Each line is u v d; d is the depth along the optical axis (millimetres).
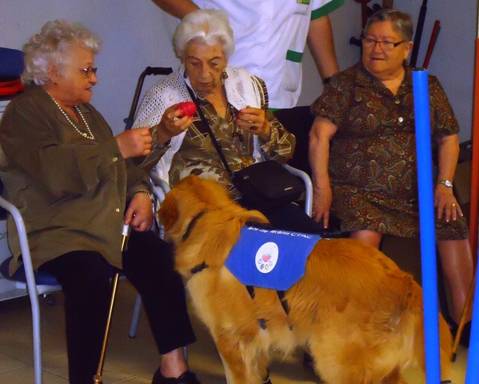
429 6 7105
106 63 5211
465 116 7086
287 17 4449
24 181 3309
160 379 3436
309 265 2746
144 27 5418
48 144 3221
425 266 1719
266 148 3797
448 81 7133
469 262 4027
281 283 2766
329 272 2717
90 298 3119
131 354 4012
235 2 4355
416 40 7055
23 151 3223
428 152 1684
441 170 4059
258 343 2967
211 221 2967
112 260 3252
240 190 3570
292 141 3881
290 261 2771
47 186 3203
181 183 3148
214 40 3566
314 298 2725
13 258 3303
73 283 3141
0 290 4062
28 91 3400
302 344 2838
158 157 3502
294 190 3566
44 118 3293
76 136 3375
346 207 3920
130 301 4727
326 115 3949
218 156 3680
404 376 3652
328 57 4918
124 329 4328
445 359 2586
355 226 3877
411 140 3936
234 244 2914
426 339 1738
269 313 2865
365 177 3945
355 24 7098
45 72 3320
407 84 3939
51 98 3348
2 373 3789
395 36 3828
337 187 3984
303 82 6625
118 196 3270
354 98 3936
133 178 3502
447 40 7078
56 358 3977
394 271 2734
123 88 5352
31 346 4113
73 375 3154
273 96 4500
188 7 4258
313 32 4844
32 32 4832
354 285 2678
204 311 3012
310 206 3799
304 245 2793
